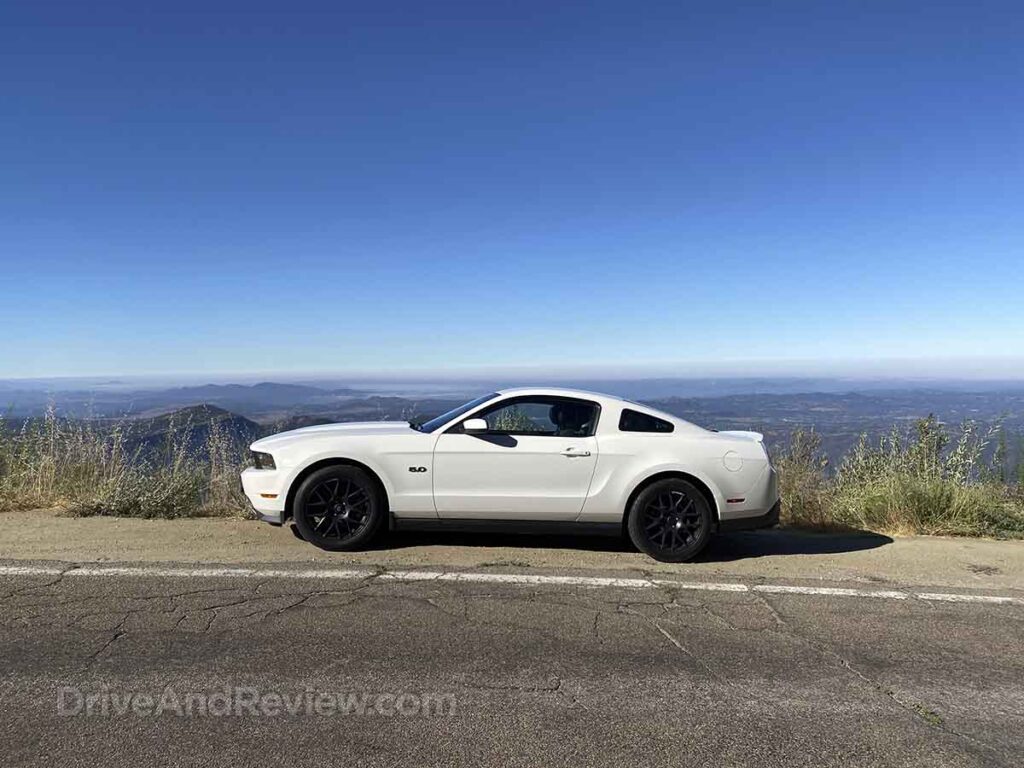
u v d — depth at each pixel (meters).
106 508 7.71
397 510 6.28
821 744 3.19
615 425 6.44
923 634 4.59
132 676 3.69
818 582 5.72
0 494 8.20
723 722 3.37
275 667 3.83
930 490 8.22
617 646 4.25
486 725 3.28
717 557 6.51
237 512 7.88
